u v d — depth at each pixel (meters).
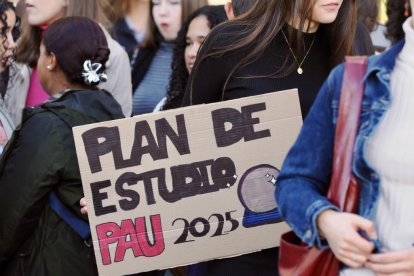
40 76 6.49
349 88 4.18
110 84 8.76
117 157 5.52
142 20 9.80
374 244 3.99
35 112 6.14
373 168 4.09
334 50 5.81
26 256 6.21
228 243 5.59
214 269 5.82
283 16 5.69
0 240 6.17
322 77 5.79
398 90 4.07
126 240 5.55
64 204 6.14
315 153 4.29
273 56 5.74
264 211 5.58
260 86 5.73
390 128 4.06
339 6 5.59
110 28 9.73
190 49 8.95
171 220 5.55
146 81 9.80
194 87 5.92
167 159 5.52
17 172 6.07
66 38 6.33
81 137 5.50
